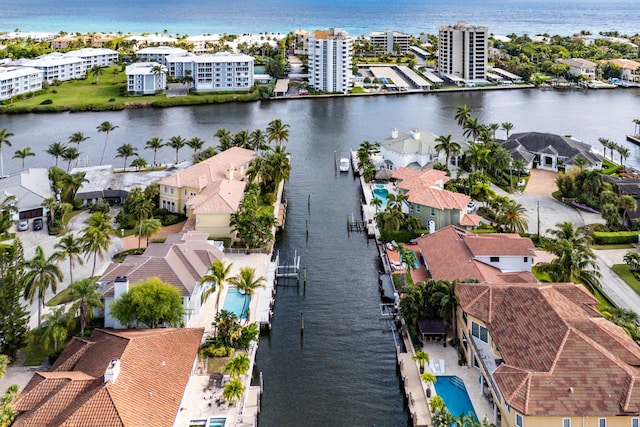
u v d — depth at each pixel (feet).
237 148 532.32
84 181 476.95
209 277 289.94
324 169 597.93
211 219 391.86
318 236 423.23
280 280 354.54
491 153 511.40
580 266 281.54
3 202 404.36
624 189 444.14
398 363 264.52
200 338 249.14
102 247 332.39
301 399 247.50
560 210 440.86
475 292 254.88
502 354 218.38
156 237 396.57
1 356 221.25
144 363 218.18
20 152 553.23
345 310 320.29
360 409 241.76
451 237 341.21
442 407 207.82
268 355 278.67
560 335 211.41
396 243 388.16
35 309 296.71
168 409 201.87
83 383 203.82
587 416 185.16
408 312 273.75
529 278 292.81
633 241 375.25
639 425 184.75
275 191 497.46
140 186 471.62
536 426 187.01
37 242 386.93
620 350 209.77
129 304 257.34
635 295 304.91
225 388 222.28
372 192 499.92
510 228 383.86
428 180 452.76
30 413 194.49
